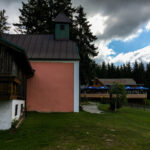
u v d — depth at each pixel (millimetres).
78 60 11117
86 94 31984
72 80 10961
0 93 5809
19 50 6152
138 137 5312
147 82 45000
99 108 16203
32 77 10836
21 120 7277
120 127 6848
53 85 10867
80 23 20625
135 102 32781
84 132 5488
